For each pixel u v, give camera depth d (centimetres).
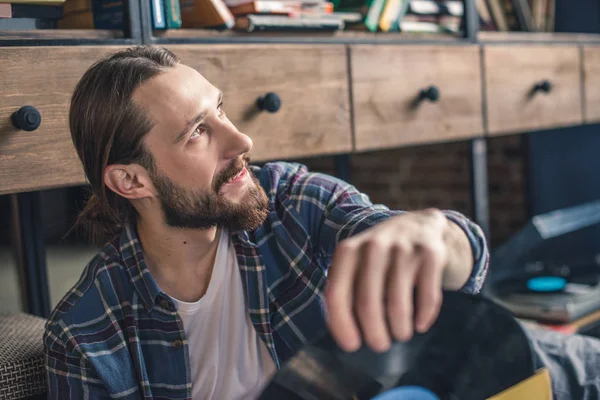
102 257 104
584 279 194
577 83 203
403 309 45
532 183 255
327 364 49
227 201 95
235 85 128
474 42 175
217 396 103
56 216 208
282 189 108
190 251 100
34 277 154
